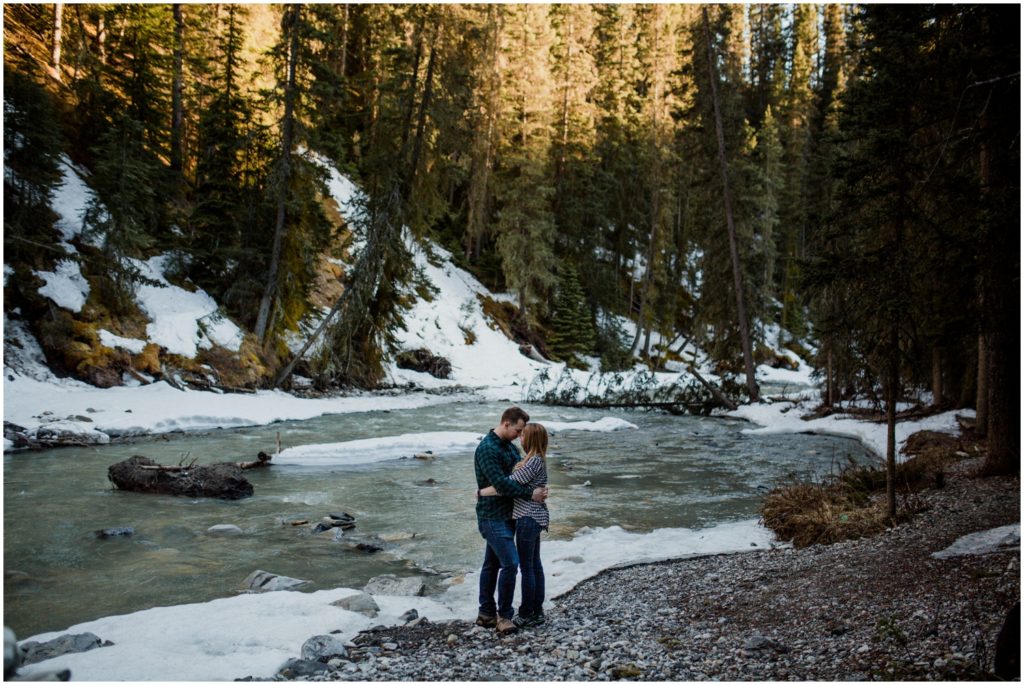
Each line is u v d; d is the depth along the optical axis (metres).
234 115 27.14
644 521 10.30
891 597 5.29
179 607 5.80
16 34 28.39
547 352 43.84
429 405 27.38
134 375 21.27
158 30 28.20
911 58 9.62
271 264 26.02
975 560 5.92
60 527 9.09
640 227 49.88
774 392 35.81
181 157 30.02
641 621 5.48
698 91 30.94
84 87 28.02
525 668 4.40
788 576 6.50
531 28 45.16
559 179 47.69
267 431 18.59
